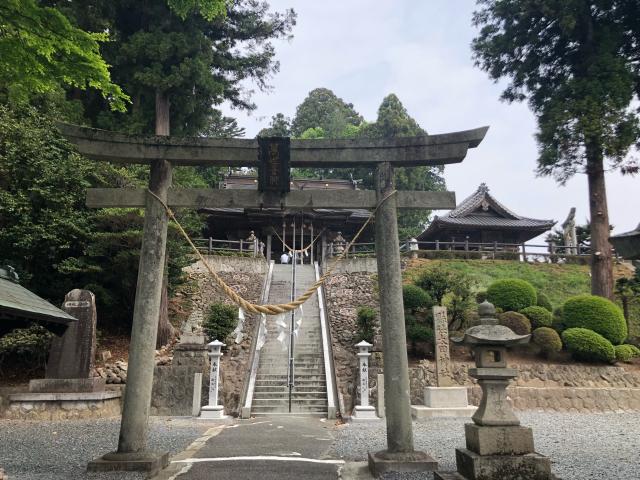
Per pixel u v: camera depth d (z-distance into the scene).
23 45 6.29
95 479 5.98
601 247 20.61
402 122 41.81
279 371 16.22
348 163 7.48
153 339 6.81
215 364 13.64
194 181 21.62
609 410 14.89
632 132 18.45
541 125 20.56
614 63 19.48
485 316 6.11
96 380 13.47
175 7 10.27
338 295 23.06
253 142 7.43
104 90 7.16
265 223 30.88
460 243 28.72
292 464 7.10
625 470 6.91
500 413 5.43
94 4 19.69
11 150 15.28
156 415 14.23
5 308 5.90
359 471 6.67
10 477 6.22
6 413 12.52
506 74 23.66
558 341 16.69
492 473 5.10
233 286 23.55
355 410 13.06
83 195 16.38
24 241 14.66
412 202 7.35
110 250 16.38
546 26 21.77
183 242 18.67
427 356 17.16
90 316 13.90
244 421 12.88
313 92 62.84
